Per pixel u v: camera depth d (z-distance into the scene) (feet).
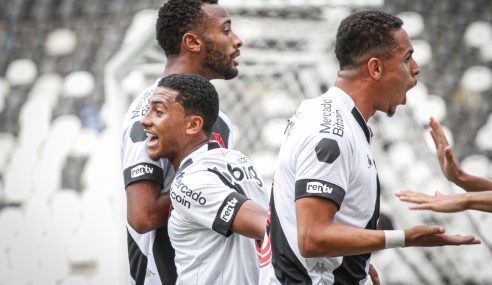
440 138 37.63
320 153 32.07
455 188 68.74
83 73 82.07
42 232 73.77
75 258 72.69
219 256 35.29
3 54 87.61
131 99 69.26
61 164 75.20
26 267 73.61
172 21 39.19
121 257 71.56
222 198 34.68
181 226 35.55
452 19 88.94
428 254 67.82
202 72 39.60
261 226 34.04
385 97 33.83
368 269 34.35
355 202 32.91
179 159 36.37
